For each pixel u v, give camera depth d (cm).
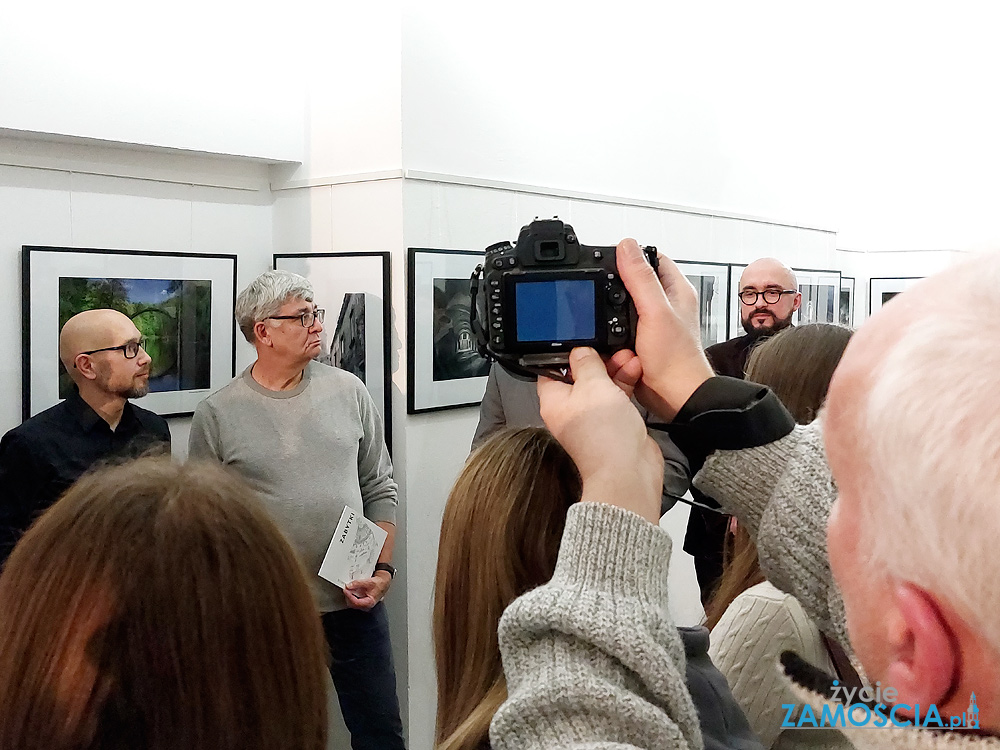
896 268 452
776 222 455
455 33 298
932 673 32
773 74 448
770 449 72
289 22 306
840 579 37
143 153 282
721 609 123
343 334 301
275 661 76
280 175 318
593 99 353
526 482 106
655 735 56
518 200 322
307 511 257
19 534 222
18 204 255
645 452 71
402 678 295
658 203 383
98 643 70
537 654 63
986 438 30
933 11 431
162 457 89
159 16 271
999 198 411
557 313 79
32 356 255
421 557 296
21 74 241
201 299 296
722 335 426
